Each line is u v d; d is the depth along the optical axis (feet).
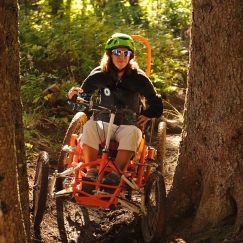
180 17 42.98
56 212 17.40
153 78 29.91
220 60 15.16
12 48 12.49
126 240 16.38
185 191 16.53
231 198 15.23
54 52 29.09
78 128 19.26
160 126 19.43
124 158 15.57
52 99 26.08
